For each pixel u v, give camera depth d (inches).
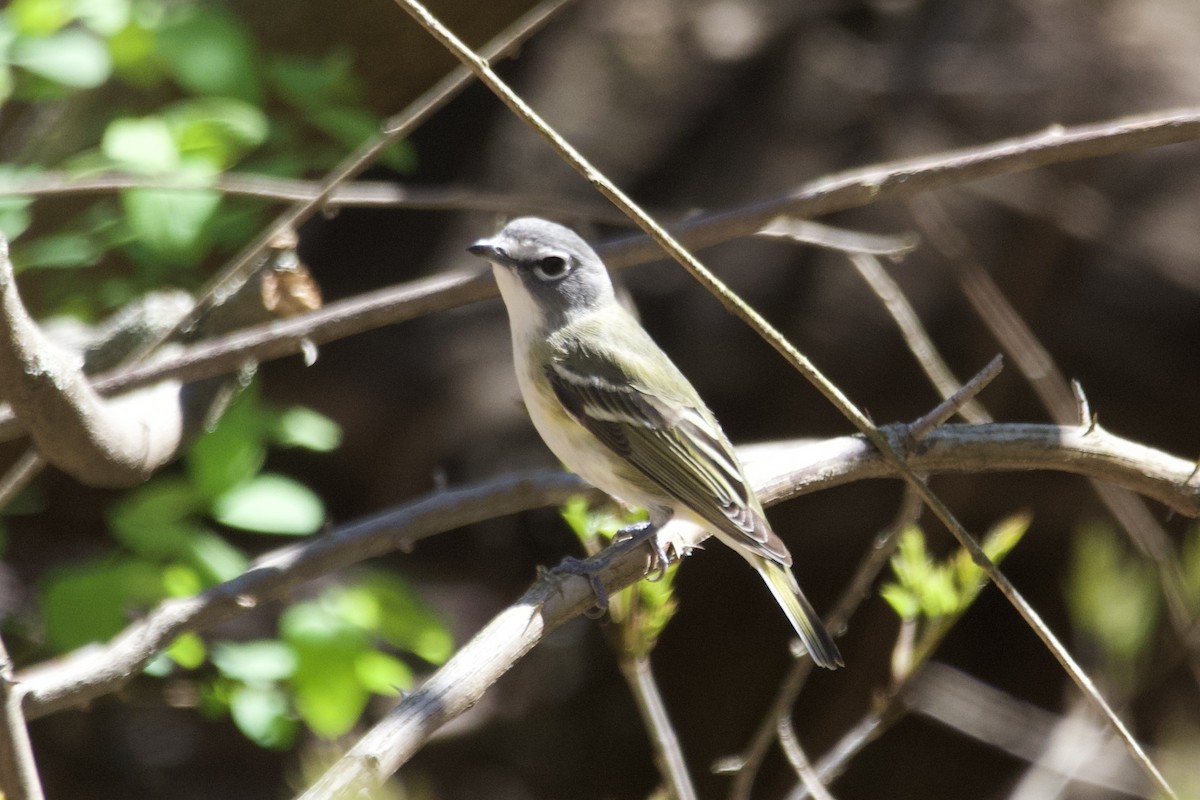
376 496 603.8
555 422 317.7
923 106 632.4
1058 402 421.4
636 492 309.7
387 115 457.1
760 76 656.4
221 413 309.7
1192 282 573.9
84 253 365.7
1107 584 268.1
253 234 400.2
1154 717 439.5
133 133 331.9
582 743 620.7
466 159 641.0
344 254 619.2
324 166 404.5
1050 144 300.2
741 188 621.9
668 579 258.1
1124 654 268.4
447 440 603.2
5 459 401.4
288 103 408.5
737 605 610.2
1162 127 294.4
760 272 603.2
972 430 278.2
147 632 275.1
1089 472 279.0
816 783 270.2
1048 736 499.8
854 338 581.0
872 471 277.4
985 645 594.9
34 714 261.6
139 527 319.9
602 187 206.4
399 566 608.1
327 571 300.8
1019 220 585.0
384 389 606.5
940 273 581.0
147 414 272.8
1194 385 564.1
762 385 591.5
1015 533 268.5
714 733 606.5
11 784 184.4
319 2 422.3
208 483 318.7
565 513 265.7
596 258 326.3
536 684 629.6
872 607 582.2
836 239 399.5
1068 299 577.9
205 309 317.7
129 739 573.9
